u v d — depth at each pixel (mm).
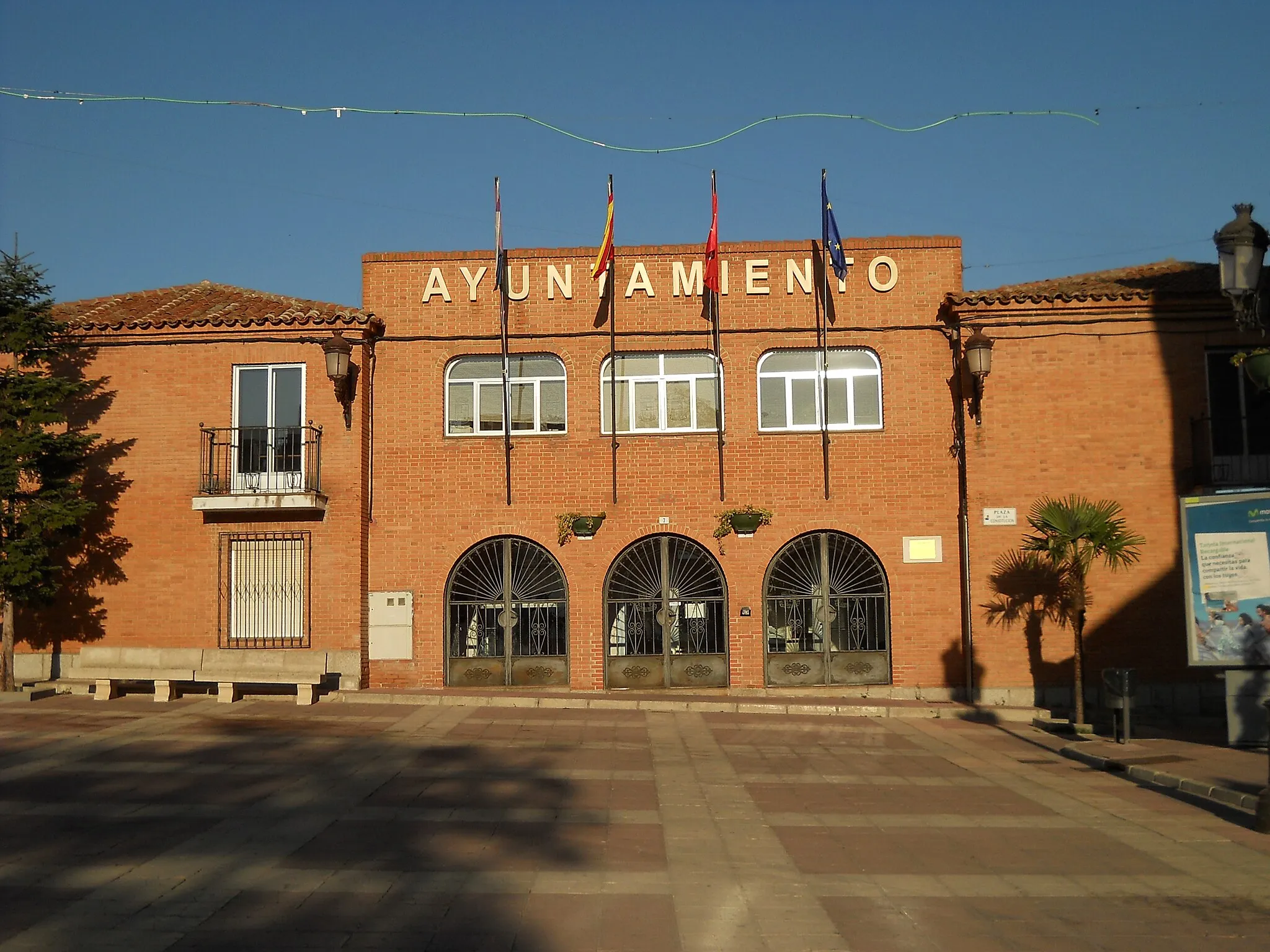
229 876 8445
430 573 19656
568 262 20016
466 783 12250
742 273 19875
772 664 19359
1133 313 19000
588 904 7801
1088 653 18734
